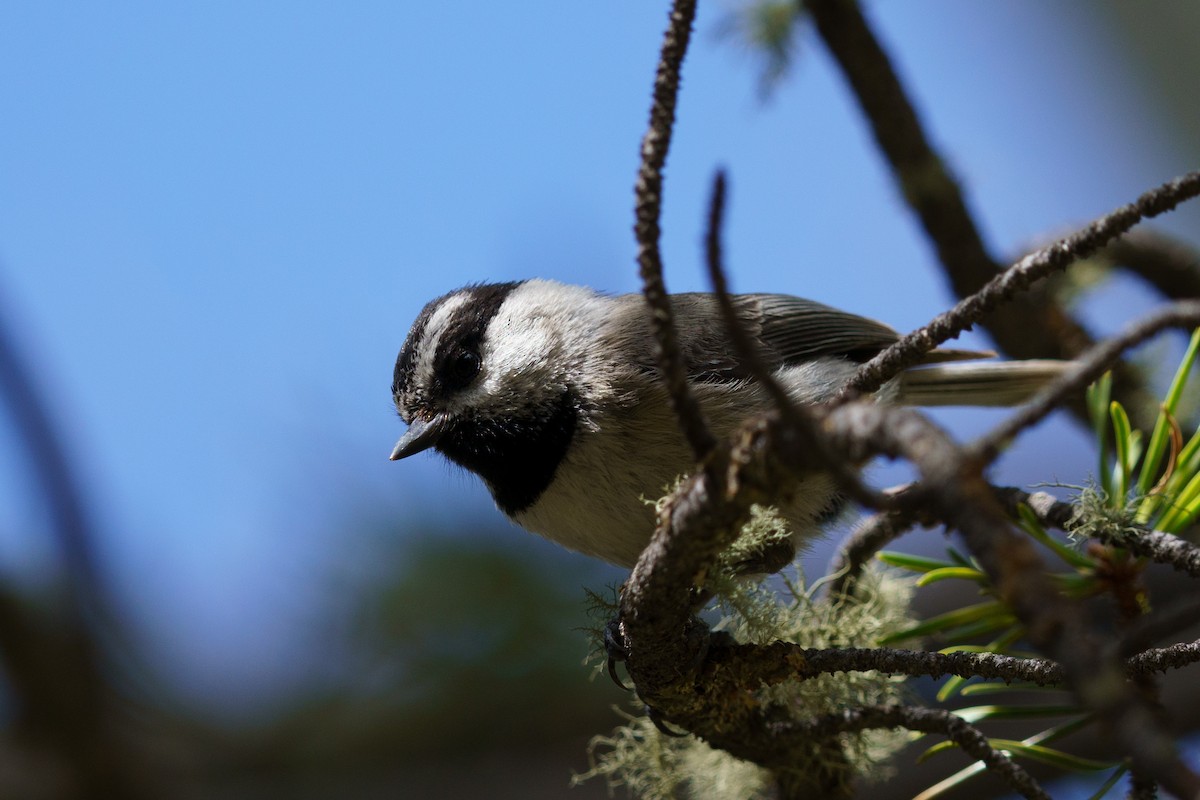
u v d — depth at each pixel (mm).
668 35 3652
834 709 5312
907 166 7238
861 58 7031
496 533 8133
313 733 8703
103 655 8398
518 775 8383
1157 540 4465
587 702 8289
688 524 3824
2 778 8141
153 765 8570
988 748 4340
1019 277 4090
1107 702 2381
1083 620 2490
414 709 8500
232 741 8820
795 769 5285
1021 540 2537
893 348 4258
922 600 8867
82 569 8297
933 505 2775
